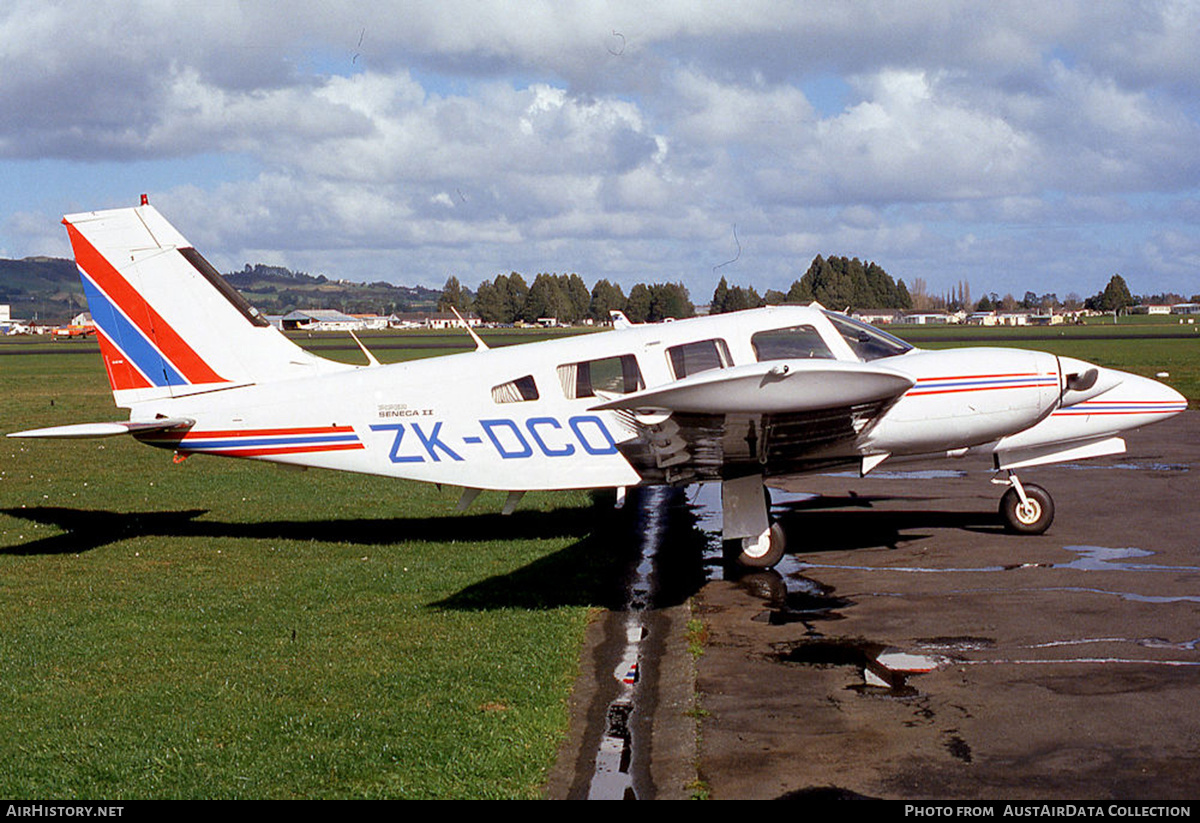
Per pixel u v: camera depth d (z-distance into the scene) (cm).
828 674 573
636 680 574
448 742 483
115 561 911
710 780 438
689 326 887
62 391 3222
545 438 899
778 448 830
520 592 778
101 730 505
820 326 884
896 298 14150
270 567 879
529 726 501
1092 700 516
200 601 762
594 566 859
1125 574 769
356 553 934
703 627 676
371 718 515
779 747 472
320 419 934
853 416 785
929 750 462
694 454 822
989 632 639
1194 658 575
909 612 693
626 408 709
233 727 507
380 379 930
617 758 466
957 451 914
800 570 833
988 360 871
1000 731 481
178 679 582
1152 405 934
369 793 431
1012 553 857
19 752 481
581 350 893
